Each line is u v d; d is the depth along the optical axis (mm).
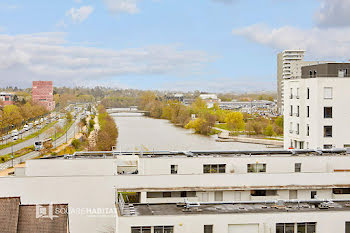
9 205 40938
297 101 84375
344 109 79188
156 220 38156
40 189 53938
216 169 58656
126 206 42000
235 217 38719
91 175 54781
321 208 41031
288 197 57375
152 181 55344
